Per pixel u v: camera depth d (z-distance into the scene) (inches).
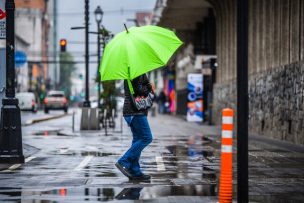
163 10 2930.6
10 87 803.4
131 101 649.0
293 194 553.0
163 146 1120.2
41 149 1040.2
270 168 762.8
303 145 1173.1
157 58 621.9
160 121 2694.4
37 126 2059.5
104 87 1940.2
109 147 1088.8
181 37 3567.9
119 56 628.4
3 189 577.0
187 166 777.6
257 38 1691.7
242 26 449.4
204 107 2743.6
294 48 1309.1
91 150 1021.2
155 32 636.7
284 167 774.5
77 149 1042.1
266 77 1519.4
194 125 2230.6
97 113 1744.6
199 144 1178.6
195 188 582.9
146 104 649.6
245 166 451.5
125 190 569.6
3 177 663.8
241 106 451.5
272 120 1449.3
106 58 642.2
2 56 1111.0
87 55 1815.9
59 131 1692.9
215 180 641.6
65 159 863.1
